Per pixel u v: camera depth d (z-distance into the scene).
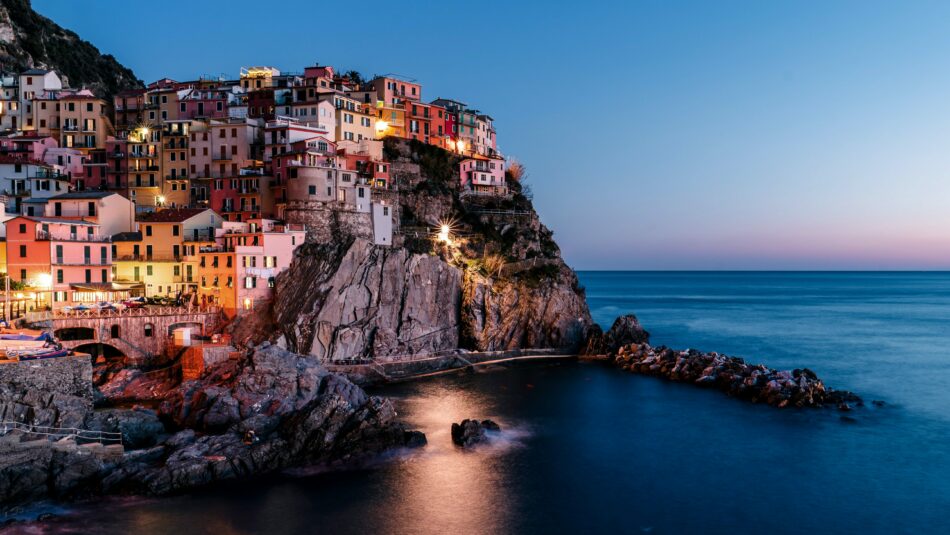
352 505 61.84
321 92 142.75
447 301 120.88
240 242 108.69
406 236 133.62
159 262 111.62
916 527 60.22
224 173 135.00
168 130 139.62
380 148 141.12
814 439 82.25
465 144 169.88
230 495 62.62
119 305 95.69
